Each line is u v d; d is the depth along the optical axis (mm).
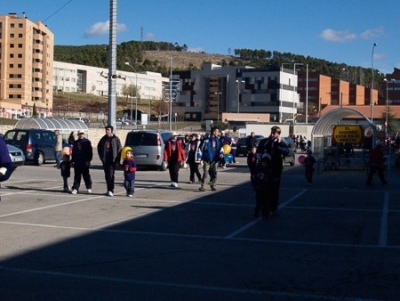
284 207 15328
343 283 7633
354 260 9062
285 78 109312
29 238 10562
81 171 17484
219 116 107562
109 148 16953
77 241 10375
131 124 85250
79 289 7238
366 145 29000
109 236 10922
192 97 116188
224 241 10586
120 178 23188
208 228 11969
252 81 109812
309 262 8898
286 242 10531
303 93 119438
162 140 26984
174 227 12039
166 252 9547
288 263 8820
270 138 13281
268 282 7660
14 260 8781
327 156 28609
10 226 11805
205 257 9203
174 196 17344
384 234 11406
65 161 17812
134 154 26516
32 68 95188
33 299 6777
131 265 8562
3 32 90750
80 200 16062
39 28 95438
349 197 17656
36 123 38875
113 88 26578
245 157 43969
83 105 120312
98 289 7246
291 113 111125
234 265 8656
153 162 26500
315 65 185250
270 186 13141
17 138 29141
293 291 7230
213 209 14727
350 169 29109
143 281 7645
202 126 81812
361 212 14453
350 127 28906
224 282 7633
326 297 6977
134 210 14375
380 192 19109
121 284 7492
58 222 12391
